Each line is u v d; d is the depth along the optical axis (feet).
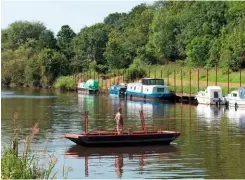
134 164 119.03
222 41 400.26
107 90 407.44
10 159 78.23
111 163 120.37
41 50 560.61
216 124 190.29
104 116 223.71
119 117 143.74
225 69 361.30
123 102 314.96
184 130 173.58
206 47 412.98
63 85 474.90
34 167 83.97
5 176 74.13
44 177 83.10
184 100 315.78
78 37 626.64
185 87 330.13
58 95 390.83
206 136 159.02
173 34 468.34
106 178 105.70
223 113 236.43
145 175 108.06
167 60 467.52
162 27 474.90
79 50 566.36
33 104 294.46
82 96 376.89
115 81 442.50
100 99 343.87
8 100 329.52
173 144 144.97
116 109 261.44
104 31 588.91
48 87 514.27
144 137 142.31
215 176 106.11
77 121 202.90
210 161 120.98
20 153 126.00
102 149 137.69
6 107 272.51
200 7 457.27
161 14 502.79
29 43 602.03
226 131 170.09
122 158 126.00
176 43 460.55
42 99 339.57
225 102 280.31
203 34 434.30
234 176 106.22
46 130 174.81
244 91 263.49
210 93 282.36
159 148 138.82
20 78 542.98
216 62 392.68
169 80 383.65
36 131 88.12
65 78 488.44
